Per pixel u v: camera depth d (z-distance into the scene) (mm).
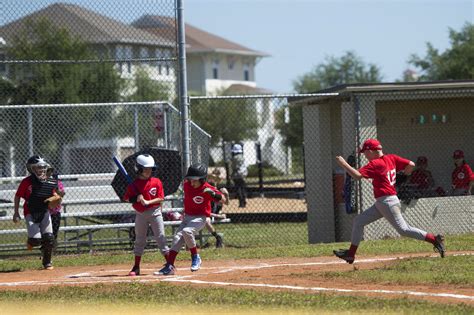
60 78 61406
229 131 85062
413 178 32625
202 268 21875
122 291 17156
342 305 14773
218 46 127625
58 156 44750
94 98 64188
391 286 17453
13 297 16750
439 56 93000
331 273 19312
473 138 34281
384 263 21562
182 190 27766
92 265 23922
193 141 28562
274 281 18578
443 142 34031
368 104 29031
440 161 34000
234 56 133000
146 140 42250
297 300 15406
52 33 62906
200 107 84750
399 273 18938
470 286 17172
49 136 43156
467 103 34219
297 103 33625
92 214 26938
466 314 13812
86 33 71312
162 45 74438
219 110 85000
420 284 17531
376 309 14320
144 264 23812
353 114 29047
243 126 85375
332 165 32500
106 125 47844
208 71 127375
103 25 73250
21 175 39938
